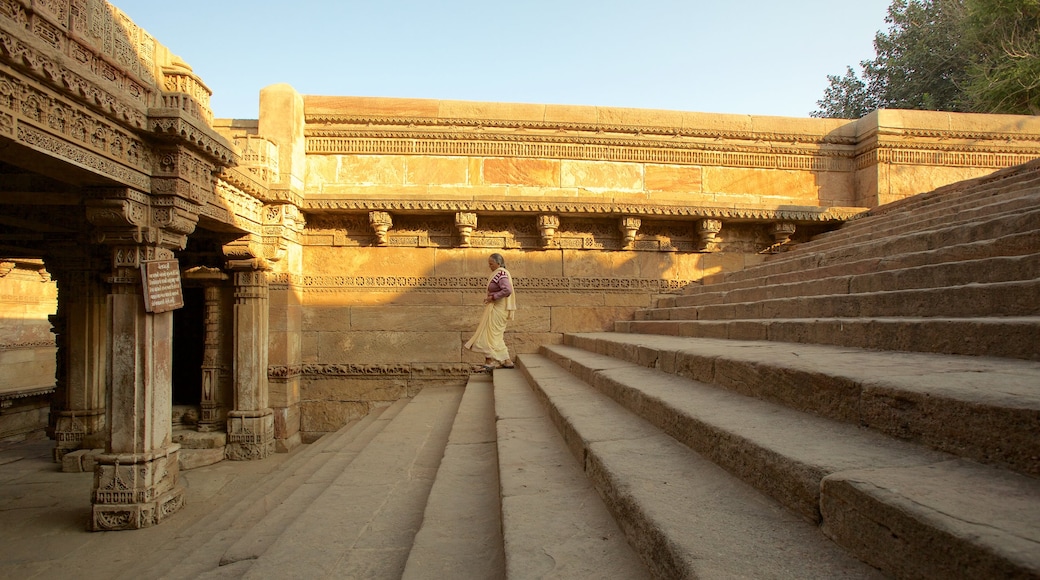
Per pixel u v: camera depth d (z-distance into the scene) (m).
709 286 8.00
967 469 1.55
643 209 8.29
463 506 3.01
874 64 20.16
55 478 6.70
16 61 3.29
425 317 8.40
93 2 4.04
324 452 6.05
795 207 8.64
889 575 1.31
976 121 8.96
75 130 3.89
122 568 4.16
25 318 12.17
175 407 8.55
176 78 5.07
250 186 6.69
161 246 4.98
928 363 2.40
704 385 3.42
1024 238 3.32
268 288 7.73
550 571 1.82
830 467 1.64
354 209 7.95
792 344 3.92
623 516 2.07
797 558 1.46
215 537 3.99
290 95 7.70
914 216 6.47
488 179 8.52
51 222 6.45
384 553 2.74
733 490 2.01
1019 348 2.32
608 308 8.78
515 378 6.87
